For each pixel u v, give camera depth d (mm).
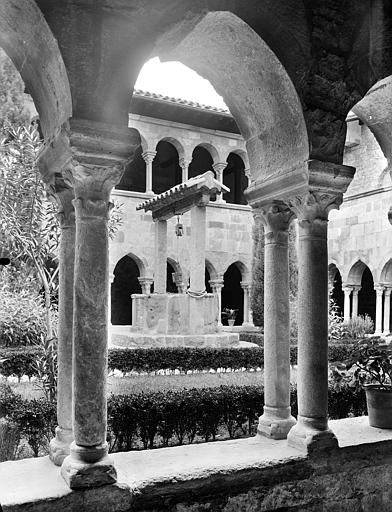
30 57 3088
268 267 3982
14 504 2650
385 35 3719
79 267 2957
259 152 4074
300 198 3656
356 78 3672
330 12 3561
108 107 2912
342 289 18531
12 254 5453
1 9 2855
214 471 3156
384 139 4539
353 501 3584
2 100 9492
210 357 10125
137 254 16500
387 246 16875
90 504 2822
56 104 3068
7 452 4469
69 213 3371
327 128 3604
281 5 3377
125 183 21562
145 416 5113
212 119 17281
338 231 18703
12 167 5488
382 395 4008
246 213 18391
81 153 2863
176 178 22000
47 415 4871
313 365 3580
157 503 2992
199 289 12273
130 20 2949
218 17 3217
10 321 9383
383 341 4363
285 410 3887
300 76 3486
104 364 2980
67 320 3342
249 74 3699
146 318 12641
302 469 3416
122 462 3273
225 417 5504
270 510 3303
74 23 2816
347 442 3654
